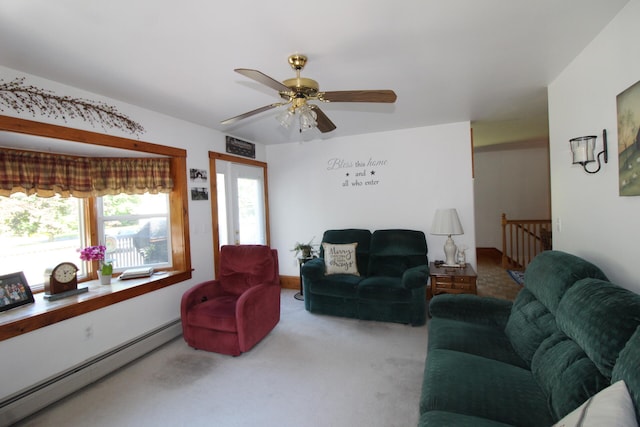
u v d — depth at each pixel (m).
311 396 2.09
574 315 1.30
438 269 3.41
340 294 3.37
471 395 1.35
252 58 1.95
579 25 1.69
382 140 4.14
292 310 3.73
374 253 3.79
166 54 1.87
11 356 1.94
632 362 0.91
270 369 2.43
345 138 4.34
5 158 2.41
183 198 3.26
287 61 2.01
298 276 4.70
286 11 1.48
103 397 2.15
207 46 1.79
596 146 1.83
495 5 1.50
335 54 1.94
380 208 4.20
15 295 2.19
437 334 2.00
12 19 1.47
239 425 1.84
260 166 4.63
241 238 4.23
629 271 1.54
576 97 2.07
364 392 2.12
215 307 2.79
